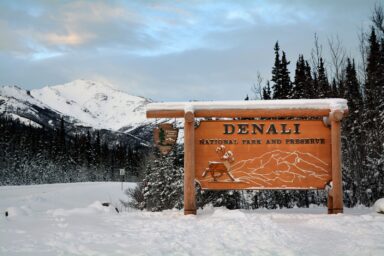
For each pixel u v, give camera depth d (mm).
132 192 35781
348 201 19328
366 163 19500
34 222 9492
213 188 11547
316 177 11414
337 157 11188
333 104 11180
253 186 11492
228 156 11547
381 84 26047
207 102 11523
